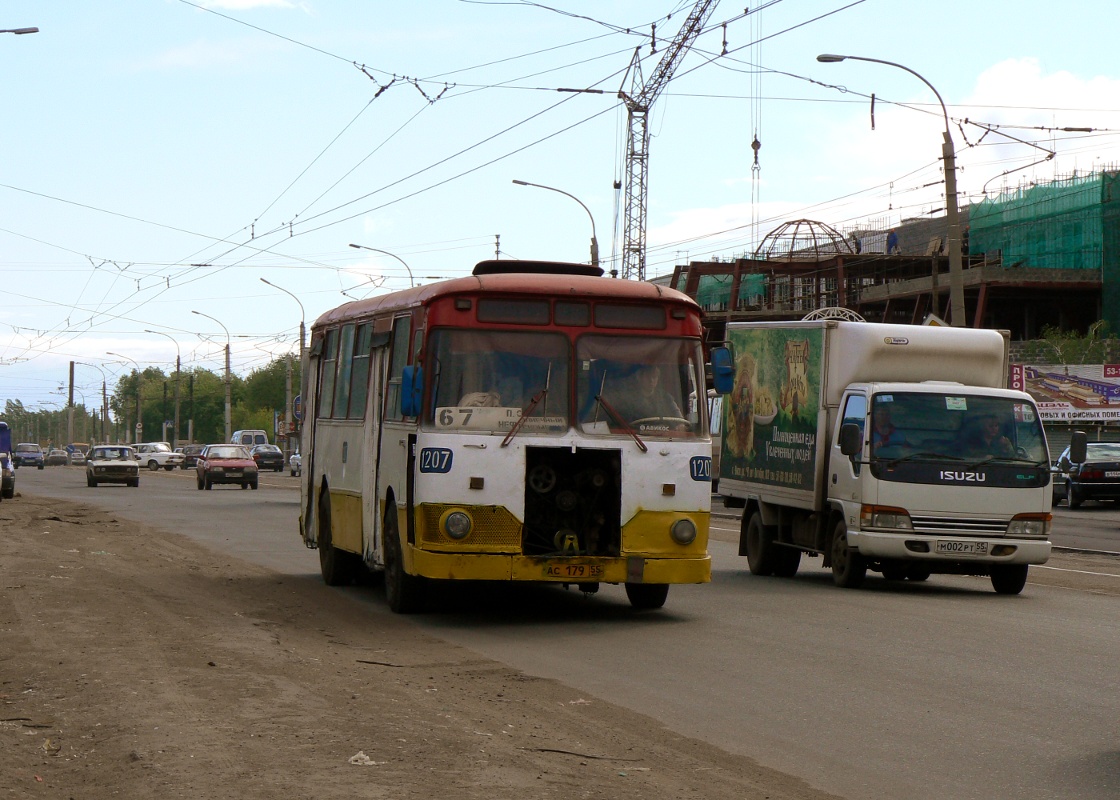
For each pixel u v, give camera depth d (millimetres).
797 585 17391
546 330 12875
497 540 12461
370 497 14648
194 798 5812
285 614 13375
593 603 14766
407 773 6332
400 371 13766
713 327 74062
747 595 15883
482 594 15531
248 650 10461
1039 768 7102
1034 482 16359
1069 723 8266
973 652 11172
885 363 17297
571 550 12594
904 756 7367
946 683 9664
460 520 12391
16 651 10102
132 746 6828
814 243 72750
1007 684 9625
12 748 6938
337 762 6520
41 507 37625
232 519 32250
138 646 10344
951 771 7031
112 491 52500
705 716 8445
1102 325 68312
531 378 12758
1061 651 11242
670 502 12781
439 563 12391
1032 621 13398
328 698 8383
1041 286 71062
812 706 8789
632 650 11281
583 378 12836
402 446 13297
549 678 9844
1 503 39750
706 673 10094
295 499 44000
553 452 12648
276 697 8297
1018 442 16516
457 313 12766
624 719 8289
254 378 146750
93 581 15414
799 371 18219
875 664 10523
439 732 7395
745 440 20062
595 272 14641
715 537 27516
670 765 6980
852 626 12891
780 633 12352
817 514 17703
